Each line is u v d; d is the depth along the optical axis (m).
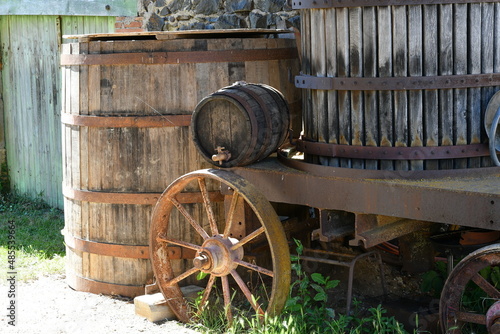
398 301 5.29
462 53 4.60
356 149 4.82
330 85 4.86
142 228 5.78
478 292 4.95
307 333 4.93
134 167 5.73
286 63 6.00
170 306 5.40
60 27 8.98
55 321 5.39
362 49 4.71
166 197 5.32
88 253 6.01
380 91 4.70
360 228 4.73
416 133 4.67
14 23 9.65
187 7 7.69
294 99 6.12
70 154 6.00
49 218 8.84
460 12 4.56
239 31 5.57
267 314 4.82
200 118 5.36
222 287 5.33
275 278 4.79
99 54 5.68
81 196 5.92
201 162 5.68
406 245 5.37
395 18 4.58
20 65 9.67
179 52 5.57
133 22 8.16
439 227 5.39
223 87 5.64
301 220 6.04
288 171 5.10
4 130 10.16
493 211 4.11
